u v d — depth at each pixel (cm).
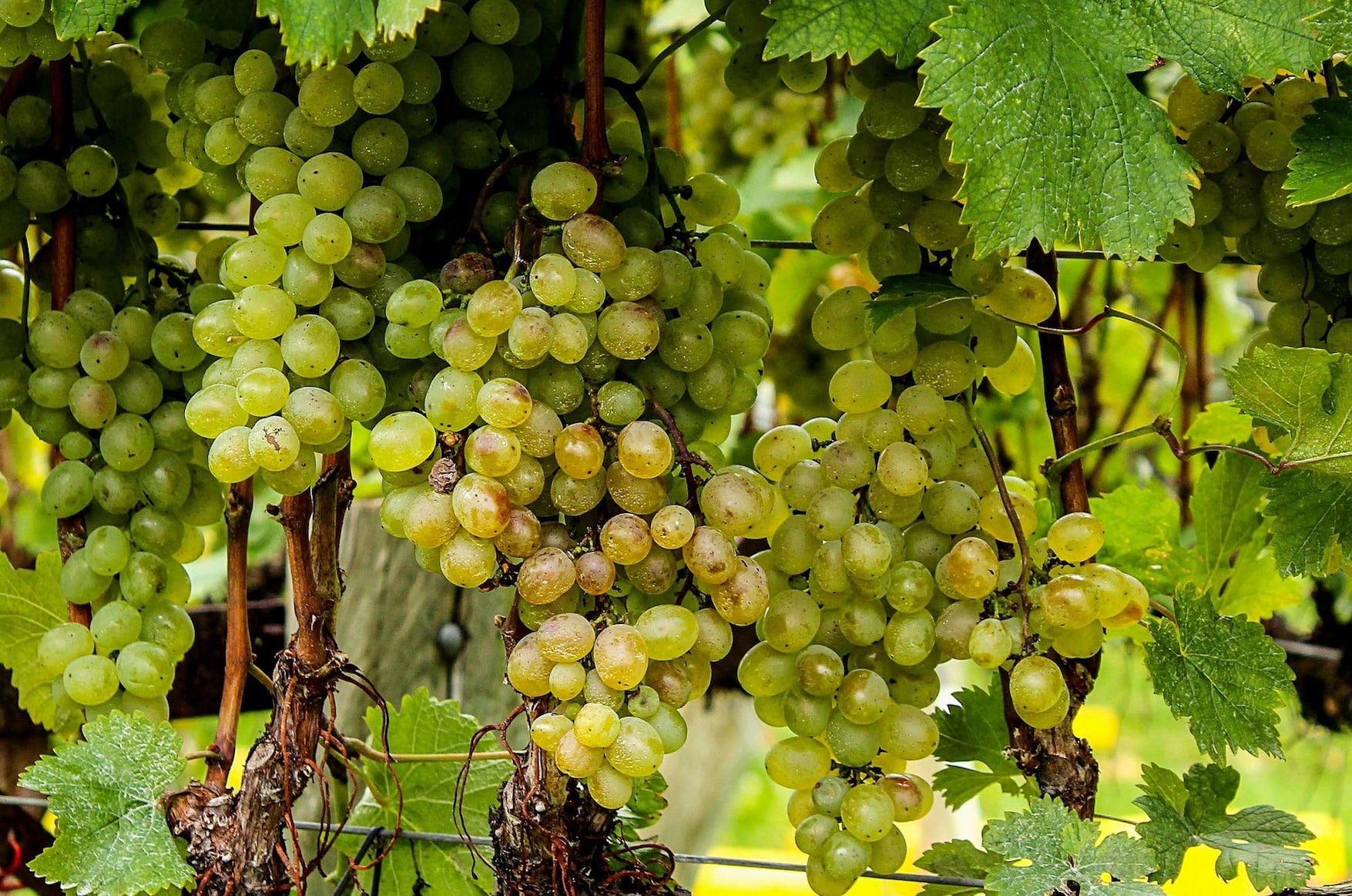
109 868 111
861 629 113
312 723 115
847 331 115
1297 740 157
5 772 132
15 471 168
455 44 113
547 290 109
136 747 113
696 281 113
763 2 116
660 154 117
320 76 111
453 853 123
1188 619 115
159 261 119
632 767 109
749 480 112
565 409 111
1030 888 111
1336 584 146
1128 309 175
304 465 111
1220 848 116
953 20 107
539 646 109
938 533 114
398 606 135
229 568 117
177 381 117
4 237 117
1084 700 116
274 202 111
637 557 110
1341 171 110
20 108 117
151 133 120
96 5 110
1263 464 114
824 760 114
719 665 139
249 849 113
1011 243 107
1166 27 110
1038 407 158
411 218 112
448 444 110
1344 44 109
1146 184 108
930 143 113
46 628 119
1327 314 117
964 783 123
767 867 119
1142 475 189
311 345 110
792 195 166
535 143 116
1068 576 112
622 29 155
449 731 124
